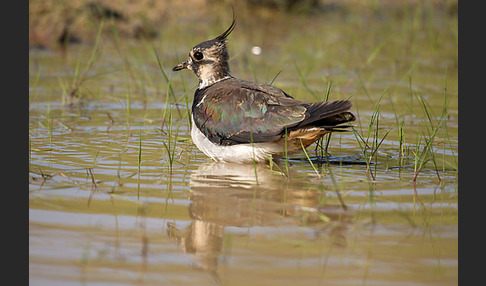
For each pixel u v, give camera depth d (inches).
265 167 466.3
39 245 330.6
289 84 692.1
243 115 461.7
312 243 335.0
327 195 402.3
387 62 817.5
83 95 665.6
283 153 467.8
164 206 382.9
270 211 376.2
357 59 829.2
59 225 353.7
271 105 455.8
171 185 419.2
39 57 813.9
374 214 371.6
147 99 657.0
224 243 334.6
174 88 692.7
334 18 1093.1
